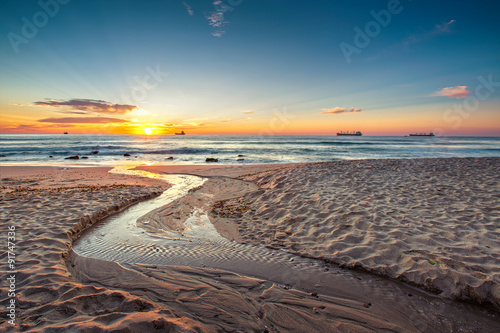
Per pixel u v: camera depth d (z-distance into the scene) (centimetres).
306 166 1279
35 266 346
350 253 398
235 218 610
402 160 1448
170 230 547
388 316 271
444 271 324
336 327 254
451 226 464
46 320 235
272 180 988
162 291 308
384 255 380
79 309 255
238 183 1055
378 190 742
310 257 405
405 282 326
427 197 661
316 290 318
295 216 571
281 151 3266
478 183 797
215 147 3925
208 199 809
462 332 249
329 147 3991
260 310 276
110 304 265
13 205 654
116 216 643
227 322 253
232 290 314
